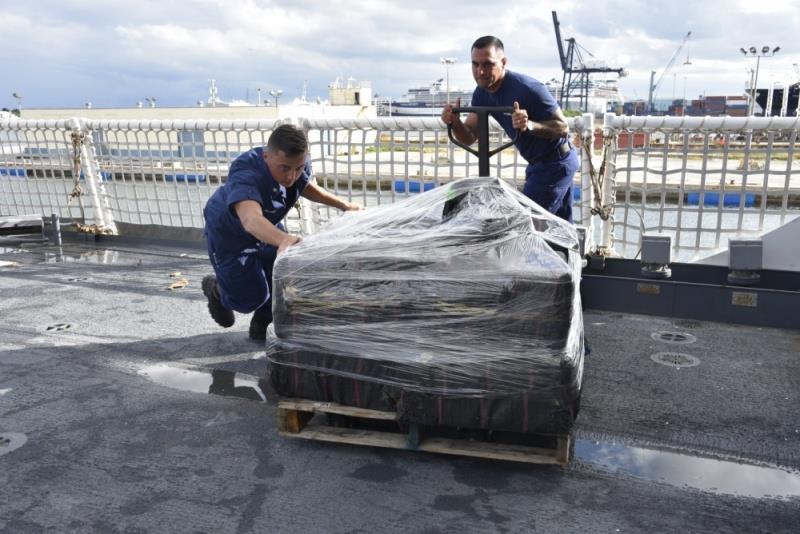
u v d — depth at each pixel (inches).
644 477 91.4
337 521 82.3
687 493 87.5
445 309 88.7
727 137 172.2
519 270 85.9
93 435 106.4
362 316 92.4
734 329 154.9
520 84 132.9
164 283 207.5
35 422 111.3
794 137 165.3
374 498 87.4
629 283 165.9
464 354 88.4
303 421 103.2
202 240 259.3
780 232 165.3
